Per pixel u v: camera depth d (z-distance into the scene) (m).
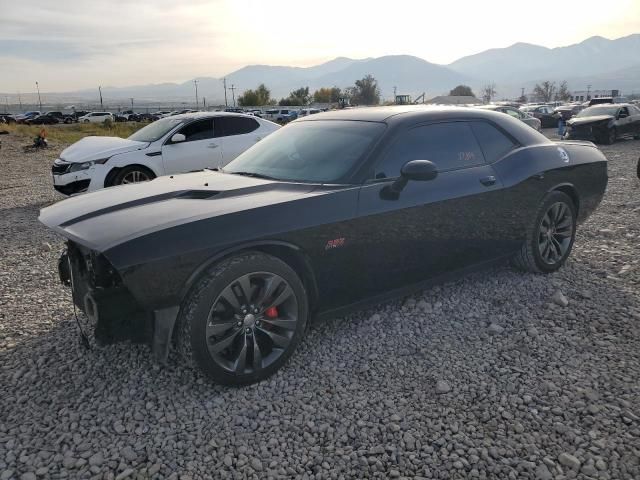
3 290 4.86
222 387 3.14
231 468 2.49
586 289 4.55
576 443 2.61
